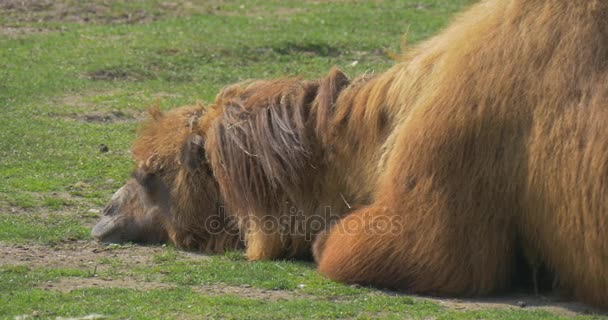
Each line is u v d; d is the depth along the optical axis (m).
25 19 78.00
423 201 28.62
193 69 64.12
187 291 28.91
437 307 27.67
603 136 26.52
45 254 33.19
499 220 28.34
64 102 56.06
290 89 33.06
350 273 29.67
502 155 27.91
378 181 30.47
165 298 28.05
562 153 27.02
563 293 28.66
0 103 54.72
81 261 32.41
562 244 27.55
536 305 28.25
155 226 34.53
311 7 84.12
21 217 37.56
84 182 42.72
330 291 29.08
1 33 72.81
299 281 30.06
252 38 70.06
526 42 27.94
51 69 62.09
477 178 28.16
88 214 38.31
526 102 27.56
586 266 27.27
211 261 32.69
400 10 81.81
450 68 28.77
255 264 32.25
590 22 27.53
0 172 43.44
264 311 26.95
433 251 28.58
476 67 28.30
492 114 27.86
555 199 27.27
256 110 32.84
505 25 28.44
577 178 26.81
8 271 30.88
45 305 27.34
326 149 31.97
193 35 71.31
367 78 32.44
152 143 34.50
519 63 27.84
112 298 28.03
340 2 86.06
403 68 30.92
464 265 28.58
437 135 28.39
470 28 29.22
